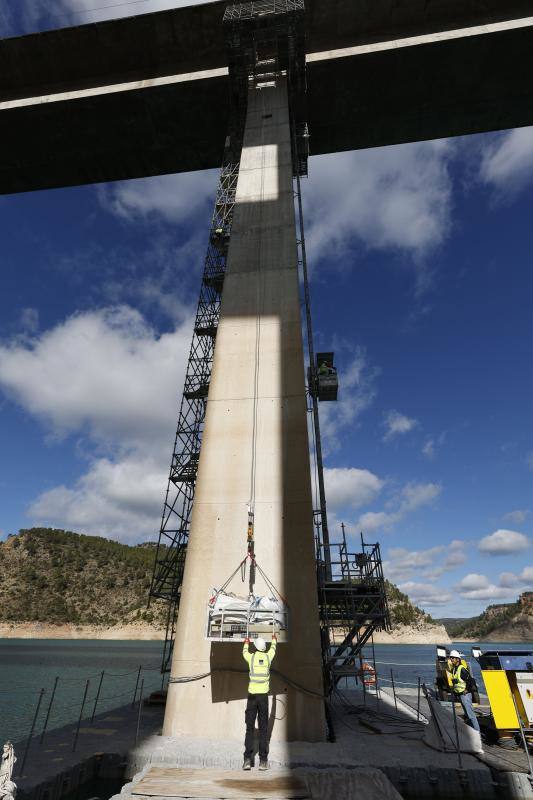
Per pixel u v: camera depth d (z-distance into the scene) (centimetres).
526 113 2916
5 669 5859
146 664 6938
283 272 1864
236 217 2069
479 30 2534
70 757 999
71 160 3312
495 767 931
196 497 1473
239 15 2588
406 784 916
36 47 2880
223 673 1226
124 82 2900
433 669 5194
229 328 1766
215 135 3070
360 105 2891
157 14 2694
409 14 2625
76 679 4606
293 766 943
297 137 2839
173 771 904
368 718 1419
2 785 716
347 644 1636
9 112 2995
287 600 1285
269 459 1495
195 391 2631
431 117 2958
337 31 2705
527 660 1206
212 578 1344
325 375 2345
